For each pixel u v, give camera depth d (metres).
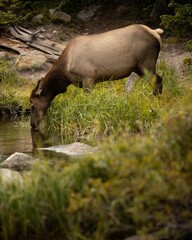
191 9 34.56
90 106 25.56
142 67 27.02
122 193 10.59
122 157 11.03
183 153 11.07
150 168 10.66
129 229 11.26
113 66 26.56
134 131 23.39
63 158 19.08
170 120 12.51
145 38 26.69
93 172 11.74
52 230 11.61
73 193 11.16
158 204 10.70
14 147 22.38
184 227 10.49
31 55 36.84
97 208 11.01
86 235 11.30
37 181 11.90
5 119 30.20
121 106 24.53
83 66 26.50
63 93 29.22
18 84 34.72
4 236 11.57
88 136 23.77
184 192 10.44
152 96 27.14
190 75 31.64
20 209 11.57
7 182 12.44
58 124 26.89
